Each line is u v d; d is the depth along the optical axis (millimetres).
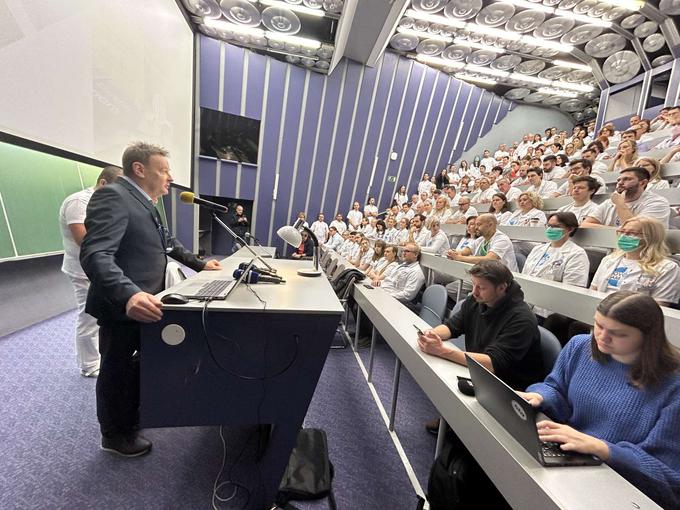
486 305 1309
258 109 6734
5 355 2049
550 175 3963
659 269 1433
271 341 958
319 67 6879
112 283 947
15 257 2387
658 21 5191
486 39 6105
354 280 2617
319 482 1193
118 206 1132
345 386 2037
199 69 5980
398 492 1240
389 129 7945
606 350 786
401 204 7664
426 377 1089
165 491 1155
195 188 6598
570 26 5496
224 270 1531
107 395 1251
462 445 1008
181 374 943
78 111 2471
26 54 1960
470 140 8930
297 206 7824
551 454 654
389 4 4961
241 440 1437
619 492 577
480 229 2627
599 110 7113
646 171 1940
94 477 1195
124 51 3094
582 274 1842
